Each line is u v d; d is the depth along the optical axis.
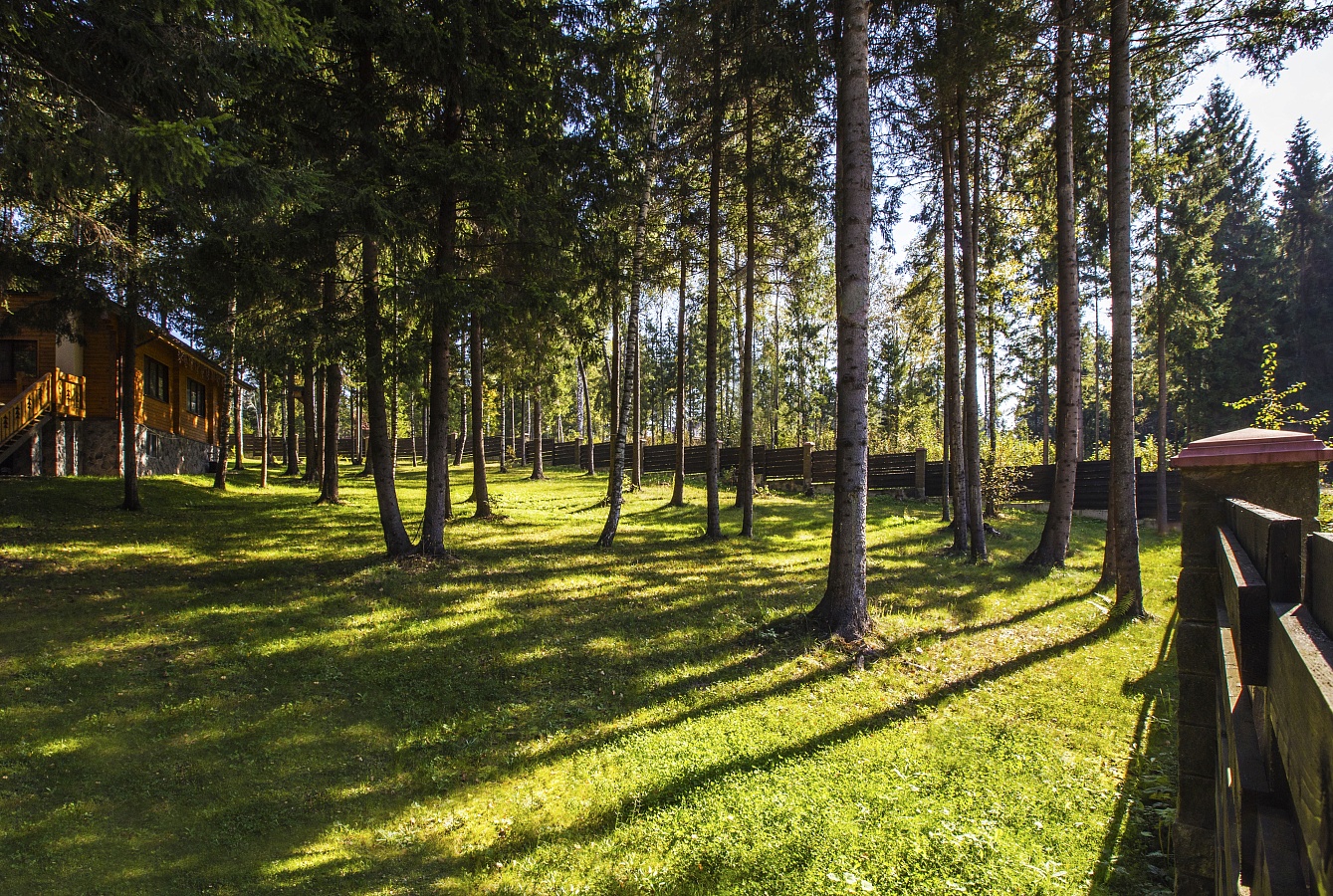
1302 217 37.03
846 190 7.59
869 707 5.69
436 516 10.41
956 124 12.61
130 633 6.76
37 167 5.62
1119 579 8.85
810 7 9.40
